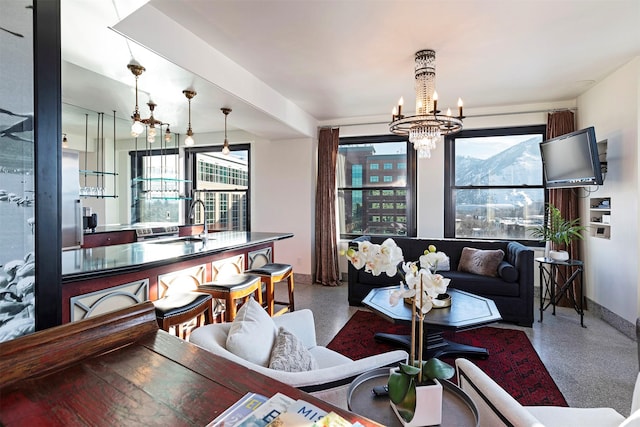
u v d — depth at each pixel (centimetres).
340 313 378
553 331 322
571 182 366
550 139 399
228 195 603
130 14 197
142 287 227
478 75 344
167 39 234
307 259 525
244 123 424
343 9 226
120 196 645
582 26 249
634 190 304
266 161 548
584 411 133
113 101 392
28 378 85
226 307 251
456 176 491
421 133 291
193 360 97
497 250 388
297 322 193
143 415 72
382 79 355
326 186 513
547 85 372
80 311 188
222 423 69
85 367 92
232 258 323
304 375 116
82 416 71
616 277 330
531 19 239
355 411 104
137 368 92
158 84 285
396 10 228
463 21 242
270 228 546
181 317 205
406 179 514
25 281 115
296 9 226
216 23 243
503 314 344
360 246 114
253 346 135
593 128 328
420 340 105
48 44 122
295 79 355
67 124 513
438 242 436
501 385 227
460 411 103
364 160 534
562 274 403
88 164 620
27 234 116
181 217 628
